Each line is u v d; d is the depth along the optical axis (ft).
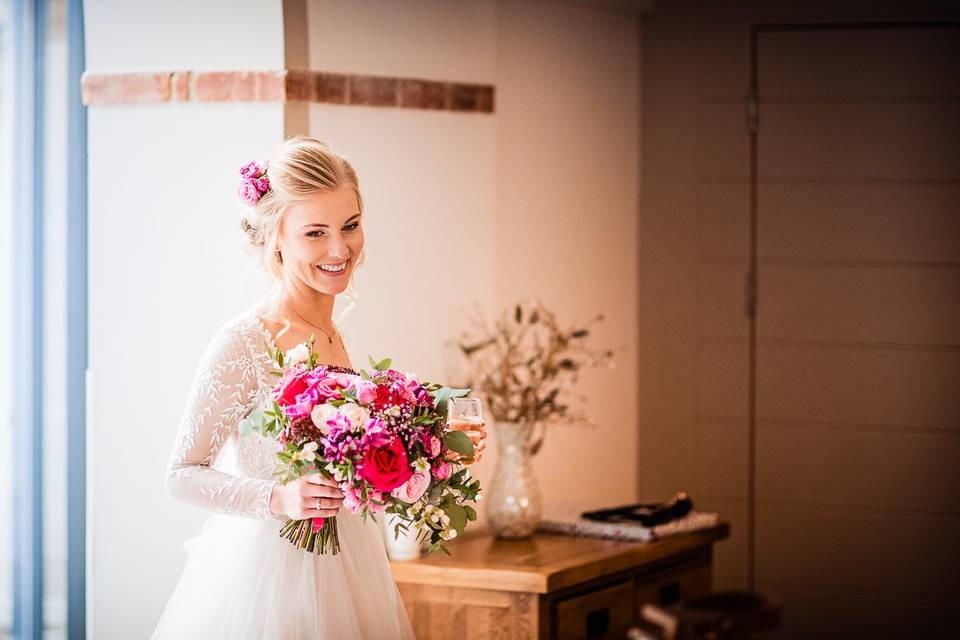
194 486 7.48
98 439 10.55
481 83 11.75
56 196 13.70
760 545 13.51
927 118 13.30
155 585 10.50
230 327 7.82
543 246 12.71
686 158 13.57
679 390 13.62
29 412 13.57
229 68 10.35
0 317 14.15
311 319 8.31
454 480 7.62
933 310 13.29
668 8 13.53
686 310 13.60
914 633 13.25
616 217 13.44
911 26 13.29
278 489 7.39
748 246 13.51
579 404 13.15
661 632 4.97
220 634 7.75
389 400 7.25
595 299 13.25
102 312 10.57
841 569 13.37
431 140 11.36
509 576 9.53
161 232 10.48
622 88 13.44
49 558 13.74
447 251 11.53
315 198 7.91
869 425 13.35
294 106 10.38
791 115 13.46
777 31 13.43
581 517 11.41
